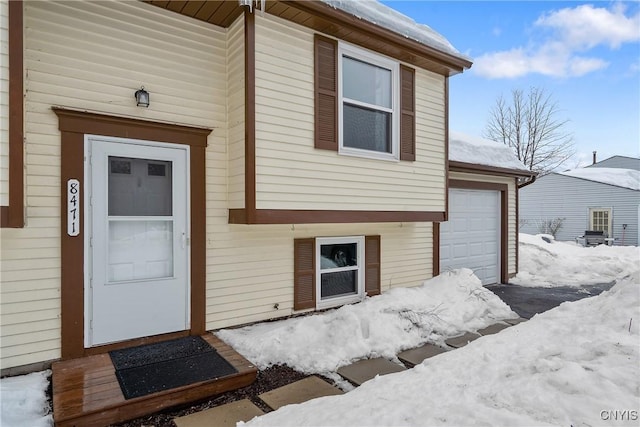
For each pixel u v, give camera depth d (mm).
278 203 4277
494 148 8719
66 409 2635
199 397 3084
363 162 5066
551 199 22047
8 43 2889
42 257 3432
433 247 6934
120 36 3877
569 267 9867
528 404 2270
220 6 4094
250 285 4734
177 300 4199
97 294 3711
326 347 4105
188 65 4293
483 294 5969
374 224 6074
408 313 4883
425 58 5531
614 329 3266
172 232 4184
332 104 4758
